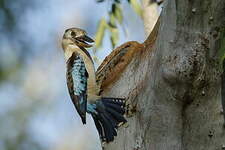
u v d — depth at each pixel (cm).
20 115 2616
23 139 2562
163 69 1089
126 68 1215
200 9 1062
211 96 1111
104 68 1245
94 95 1184
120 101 1167
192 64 1076
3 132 2533
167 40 1084
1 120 2553
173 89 1101
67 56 1259
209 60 1084
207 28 1073
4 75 2500
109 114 1157
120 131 1176
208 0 1056
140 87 1159
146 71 1159
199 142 1129
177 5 1067
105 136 1148
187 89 1098
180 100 1110
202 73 1086
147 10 1552
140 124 1150
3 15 2073
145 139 1146
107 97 1176
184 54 1077
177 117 1123
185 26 1072
